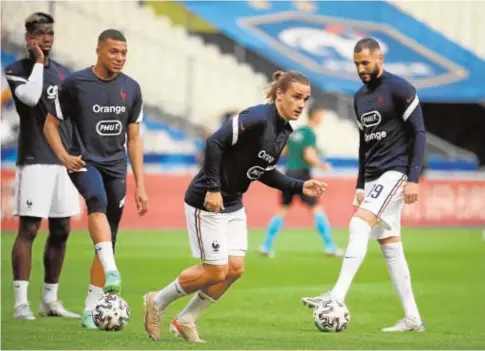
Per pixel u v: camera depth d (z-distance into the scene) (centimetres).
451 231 5588
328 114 6894
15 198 2358
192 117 6688
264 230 5494
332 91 6669
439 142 6788
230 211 1873
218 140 1780
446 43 7394
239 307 2627
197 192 1848
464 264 3900
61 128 2278
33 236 2380
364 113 2158
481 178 5953
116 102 2136
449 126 7275
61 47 6638
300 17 7256
